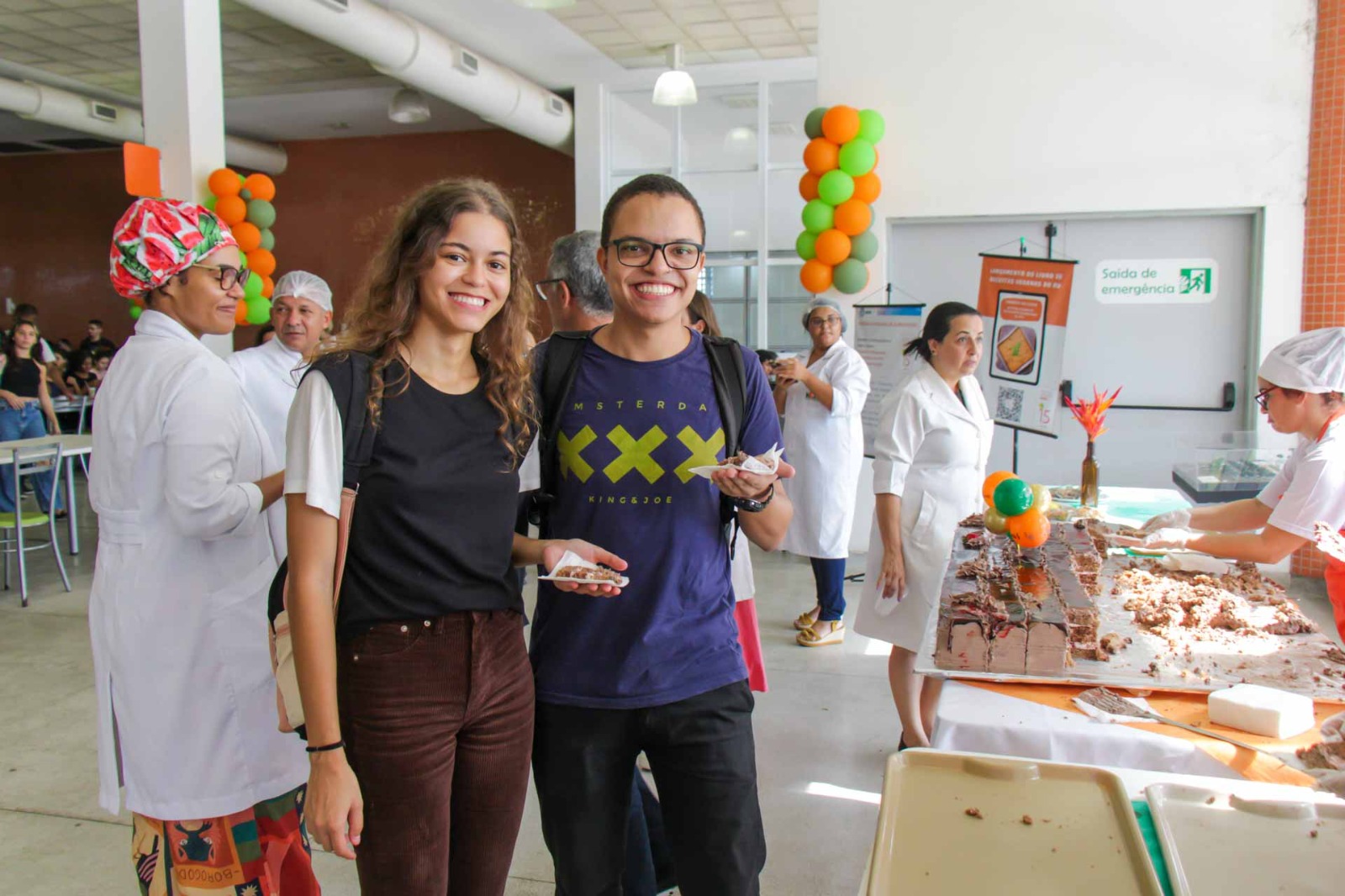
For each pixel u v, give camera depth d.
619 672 1.59
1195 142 5.80
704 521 1.64
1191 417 6.04
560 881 1.68
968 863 1.04
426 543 1.42
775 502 1.71
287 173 13.30
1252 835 1.12
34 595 5.80
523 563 1.65
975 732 1.62
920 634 3.08
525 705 1.54
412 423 1.42
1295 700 1.60
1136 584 2.30
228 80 10.63
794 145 9.84
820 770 3.32
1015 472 5.86
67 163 14.42
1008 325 5.32
